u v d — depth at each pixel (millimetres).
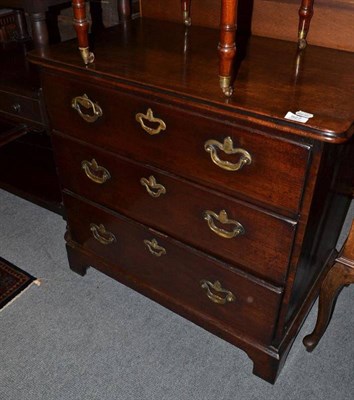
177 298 1314
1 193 2064
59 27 1793
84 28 999
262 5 1235
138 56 1103
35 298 1516
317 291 1344
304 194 873
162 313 1461
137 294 1530
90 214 1369
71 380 1259
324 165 860
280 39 1251
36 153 2084
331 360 1306
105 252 1436
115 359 1315
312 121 782
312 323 1425
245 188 940
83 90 1090
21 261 1670
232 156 915
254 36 1276
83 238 1475
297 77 976
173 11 1399
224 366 1295
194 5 1339
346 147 998
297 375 1264
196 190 1031
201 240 1115
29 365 1298
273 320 1102
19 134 2072
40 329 1406
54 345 1356
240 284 1104
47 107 1222
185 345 1355
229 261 1091
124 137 1090
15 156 2066
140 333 1394
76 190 1352
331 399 1202
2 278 1585
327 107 836
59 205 1766
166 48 1157
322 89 916
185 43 1197
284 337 1183
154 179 1098
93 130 1148
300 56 1112
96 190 1286
